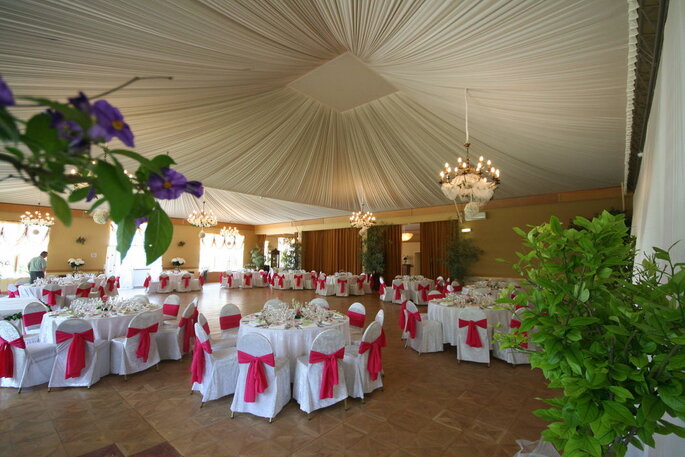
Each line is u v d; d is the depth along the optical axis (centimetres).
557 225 113
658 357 92
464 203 1030
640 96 334
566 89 369
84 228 1173
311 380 309
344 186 946
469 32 321
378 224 1234
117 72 356
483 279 972
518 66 349
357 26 361
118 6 281
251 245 1712
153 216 70
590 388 97
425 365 449
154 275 1343
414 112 590
